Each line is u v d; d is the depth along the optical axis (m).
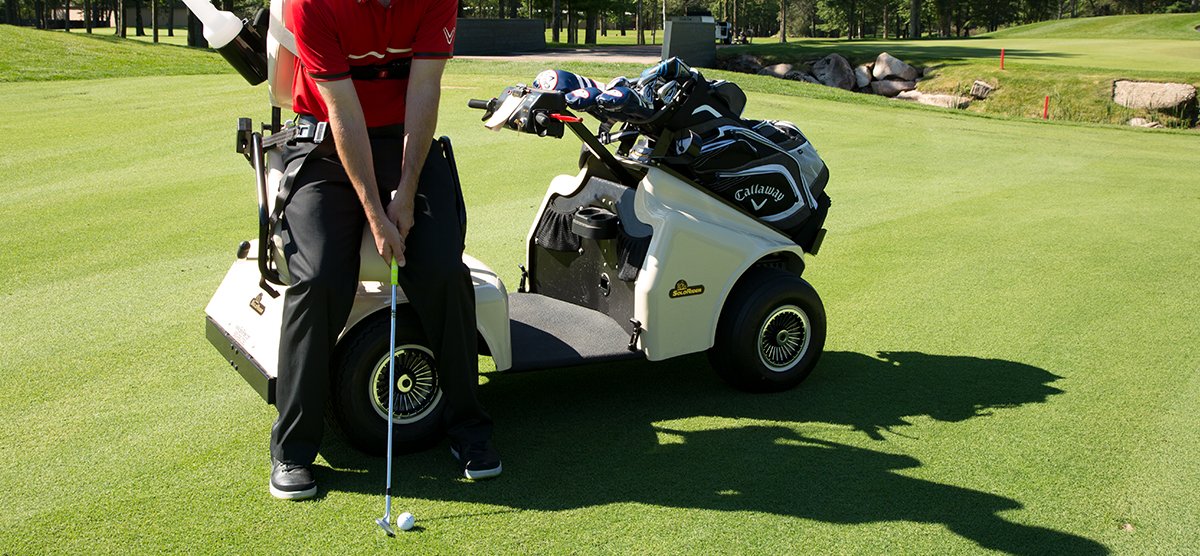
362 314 2.72
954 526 2.58
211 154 8.54
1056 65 22.89
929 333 4.41
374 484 2.71
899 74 23.58
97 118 10.51
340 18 2.39
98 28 69.31
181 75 16.48
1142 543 2.53
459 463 2.80
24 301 4.46
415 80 2.55
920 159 10.18
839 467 2.93
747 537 2.48
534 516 2.55
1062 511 2.69
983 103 21.47
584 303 3.73
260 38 2.95
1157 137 14.05
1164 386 3.75
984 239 6.43
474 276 3.07
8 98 12.29
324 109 2.67
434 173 2.74
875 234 6.52
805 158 3.80
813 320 3.58
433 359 2.85
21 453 2.86
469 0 49.91
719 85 3.55
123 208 6.48
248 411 3.24
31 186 7.13
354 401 2.74
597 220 3.40
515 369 3.10
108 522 2.46
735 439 3.12
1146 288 5.29
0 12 70.50
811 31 104.25
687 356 4.04
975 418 3.38
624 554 2.37
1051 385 3.74
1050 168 9.93
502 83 15.47
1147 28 49.16
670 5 83.19
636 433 3.15
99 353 3.78
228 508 2.55
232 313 3.08
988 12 81.44
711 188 3.50
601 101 3.19
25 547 2.33
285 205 2.63
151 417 3.16
